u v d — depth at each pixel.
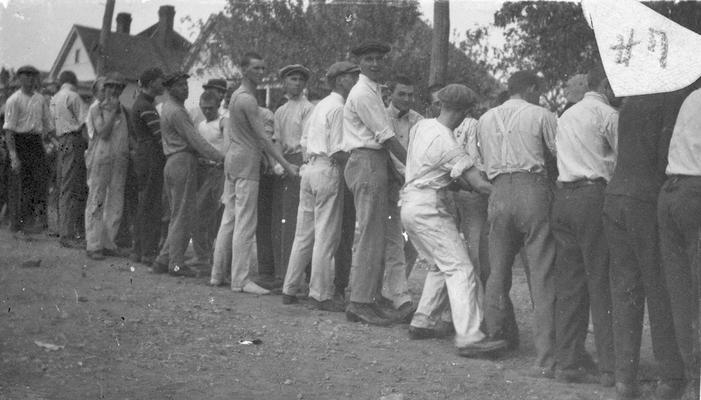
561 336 4.14
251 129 6.02
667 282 3.72
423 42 8.61
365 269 5.27
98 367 4.11
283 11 8.42
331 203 5.56
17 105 8.30
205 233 7.06
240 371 4.16
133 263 6.94
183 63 8.38
